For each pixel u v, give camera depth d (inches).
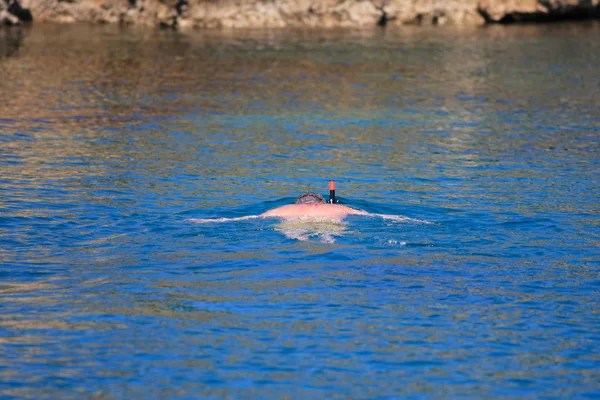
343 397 978.1
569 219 1753.2
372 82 3703.3
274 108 3142.2
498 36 5157.5
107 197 1920.5
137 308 1246.3
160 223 1702.8
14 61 4175.7
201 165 2273.6
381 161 2337.6
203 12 5600.4
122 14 5792.3
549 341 1135.0
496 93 3452.3
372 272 1401.3
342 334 1152.8
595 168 2244.1
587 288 1339.8
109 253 1514.5
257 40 4995.1
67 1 5836.6
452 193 1982.0
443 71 3981.3
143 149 2463.1
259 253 1498.5
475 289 1330.0
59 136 2618.1
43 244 1568.7
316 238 1573.6
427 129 2785.4
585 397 980.6
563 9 5713.6
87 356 1080.8
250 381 1016.2
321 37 5123.0
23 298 1285.7
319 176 2164.1
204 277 1381.6
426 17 5723.4
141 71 3966.5
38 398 970.1
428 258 1477.6
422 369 1050.7
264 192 1991.9
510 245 1566.2
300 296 1293.1
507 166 2272.4
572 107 3157.0
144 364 1059.9
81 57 4330.7
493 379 1024.9
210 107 3152.1
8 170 2169.0
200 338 1137.4
